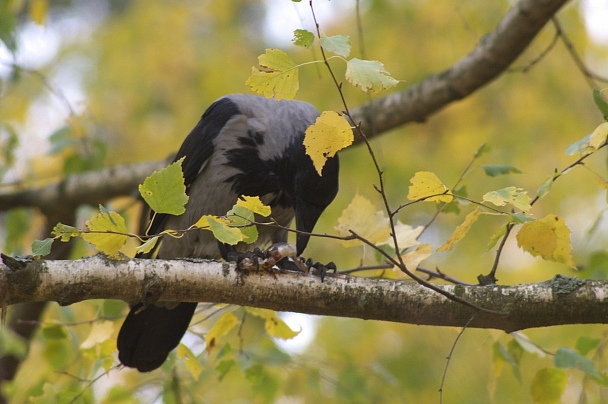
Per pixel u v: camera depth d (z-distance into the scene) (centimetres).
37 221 1268
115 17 1691
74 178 1159
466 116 1447
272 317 746
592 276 771
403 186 1374
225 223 561
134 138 1534
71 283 594
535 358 1175
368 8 1383
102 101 1562
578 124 1405
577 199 1355
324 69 1359
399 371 1252
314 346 1278
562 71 1426
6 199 1170
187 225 928
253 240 585
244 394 1090
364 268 722
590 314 597
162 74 1545
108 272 604
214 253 943
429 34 1383
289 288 637
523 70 979
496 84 1445
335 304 634
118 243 555
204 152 909
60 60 1586
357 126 546
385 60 1383
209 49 1566
